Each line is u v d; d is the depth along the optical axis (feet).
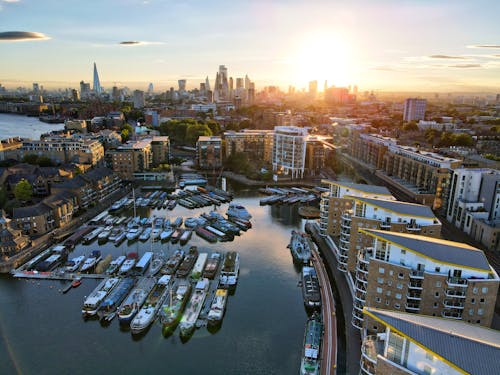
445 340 198.59
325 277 458.09
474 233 546.26
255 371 321.73
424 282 295.89
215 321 374.02
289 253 540.52
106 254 526.16
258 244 570.87
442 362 195.11
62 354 336.29
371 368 241.76
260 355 339.77
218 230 610.65
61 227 594.24
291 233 614.75
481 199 585.22
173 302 398.83
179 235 587.68
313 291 420.77
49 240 552.82
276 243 575.79
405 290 304.09
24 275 457.68
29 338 354.95
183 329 358.23
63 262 500.33
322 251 528.63
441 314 298.15
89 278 457.68
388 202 419.95
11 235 501.97
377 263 314.76
